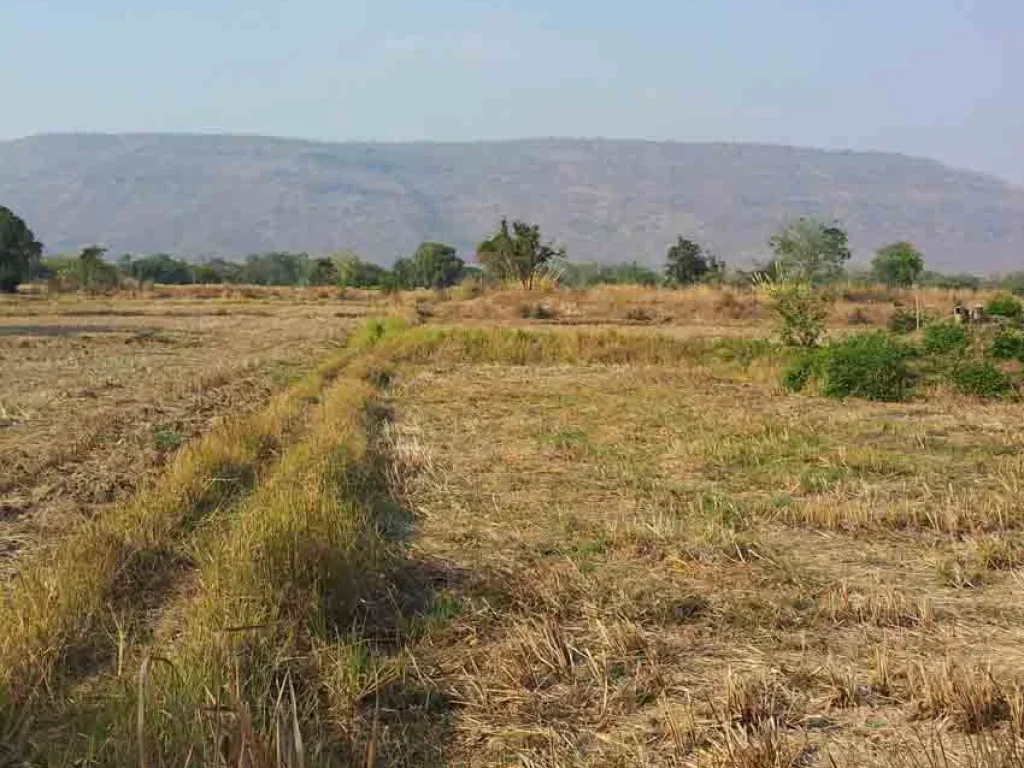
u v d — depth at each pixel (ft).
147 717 15.08
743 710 16.78
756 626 21.04
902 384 57.16
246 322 131.03
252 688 16.62
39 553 24.85
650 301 140.67
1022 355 61.00
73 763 14.46
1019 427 45.55
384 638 20.49
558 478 35.19
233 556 22.17
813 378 59.57
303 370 70.59
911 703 17.19
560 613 21.67
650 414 49.90
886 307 126.41
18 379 62.28
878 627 21.04
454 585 23.77
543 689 18.07
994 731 16.14
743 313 131.75
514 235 173.37
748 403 54.44
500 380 66.23
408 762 15.58
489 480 34.88
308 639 19.48
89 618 20.06
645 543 26.86
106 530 25.20
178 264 353.31
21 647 17.80
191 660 17.30
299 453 35.04
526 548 26.61
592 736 16.38
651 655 19.22
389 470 35.68
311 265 356.59
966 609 22.07
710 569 24.70
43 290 243.60
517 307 138.10
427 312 142.82
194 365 72.64
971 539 27.12
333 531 24.02
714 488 33.65
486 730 16.62
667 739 16.17
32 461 35.50
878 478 35.12
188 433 42.73
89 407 49.57
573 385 63.05
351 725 16.31
